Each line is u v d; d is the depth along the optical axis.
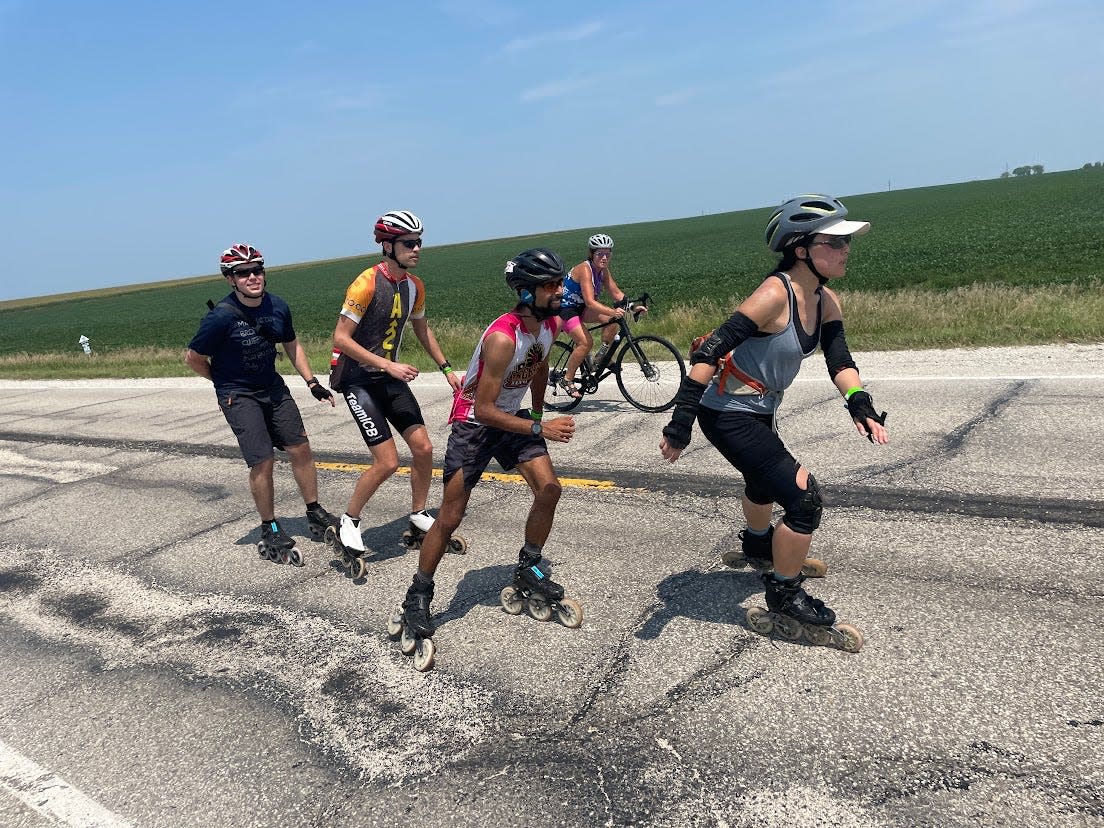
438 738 2.86
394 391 4.64
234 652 3.71
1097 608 3.22
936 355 8.77
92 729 3.17
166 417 10.32
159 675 3.56
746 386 3.12
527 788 2.54
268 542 4.82
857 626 3.31
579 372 8.39
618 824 2.34
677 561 4.16
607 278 7.95
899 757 2.49
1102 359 7.60
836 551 4.05
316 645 3.70
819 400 7.18
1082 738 2.49
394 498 5.94
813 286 3.02
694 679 3.04
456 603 3.97
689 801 2.40
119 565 5.02
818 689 2.89
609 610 3.70
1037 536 3.92
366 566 4.62
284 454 7.69
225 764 2.85
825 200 2.89
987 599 3.40
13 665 3.80
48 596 4.62
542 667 3.27
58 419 11.05
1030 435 5.48
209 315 4.67
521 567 3.67
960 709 2.69
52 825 2.60
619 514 4.96
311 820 2.50
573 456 6.39
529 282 3.12
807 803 2.34
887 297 12.75
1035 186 79.81
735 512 4.78
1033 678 2.82
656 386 7.93
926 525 4.21
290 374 14.06
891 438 5.80
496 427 3.25
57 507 6.53
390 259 4.42
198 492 6.60
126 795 2.72
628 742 2.71
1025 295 11.42
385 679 3.32
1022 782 2.33
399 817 2.47
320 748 2.89
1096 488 4.42
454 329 15.93
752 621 3.34
